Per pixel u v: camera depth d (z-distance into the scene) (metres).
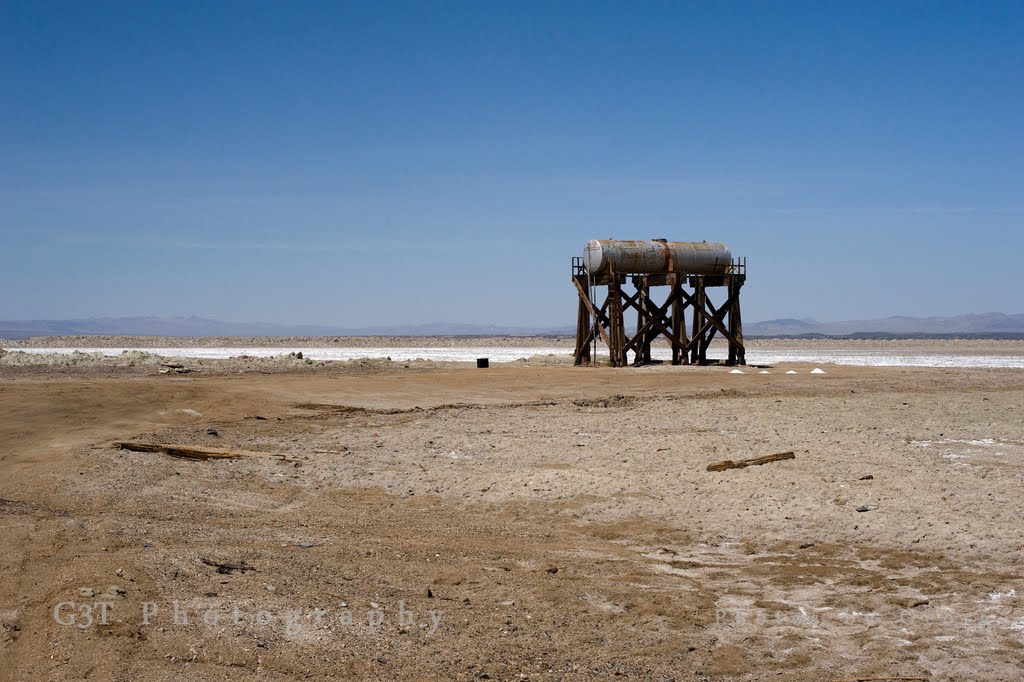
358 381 40.47
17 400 28.23
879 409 30.95
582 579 12.42
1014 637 10.51
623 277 52.72
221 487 18.02
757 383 41.66
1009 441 23.69
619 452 22.30
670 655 9.83
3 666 8.41
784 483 18.03
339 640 9.59
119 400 29.66
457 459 21.75
